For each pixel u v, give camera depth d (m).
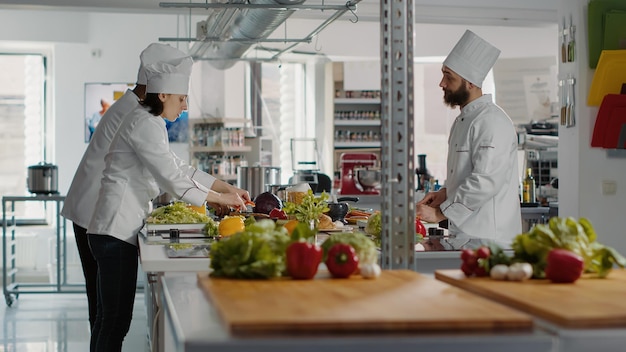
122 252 4.03
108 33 10.59
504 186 4.32
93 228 4.03
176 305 2.08
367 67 10.79
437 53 10.30
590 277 2.27
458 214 4.20
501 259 2.31
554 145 8.46
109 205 4.02
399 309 1.78
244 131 10.62
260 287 2.14
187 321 1.86
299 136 10.98
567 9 6.45
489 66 4.46
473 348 1.62
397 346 1.60
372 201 8.22
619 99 6.14
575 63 6.34
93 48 10.55
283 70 10.91
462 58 4.46
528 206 7.15
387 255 2.85
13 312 7.86
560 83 6.57
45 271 10.48
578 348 1.65
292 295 1.99
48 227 10.67
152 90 4.13
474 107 4.44
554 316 1.74
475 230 4.23
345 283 2.21
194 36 10.70
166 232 4.04
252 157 10.72
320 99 10.91
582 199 6.34
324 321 1.65
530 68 10.27
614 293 2.00
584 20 6.31
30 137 10.86
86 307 8.12
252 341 1.58
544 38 10.33
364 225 4.24
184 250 3.34
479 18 8.23
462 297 1.95
